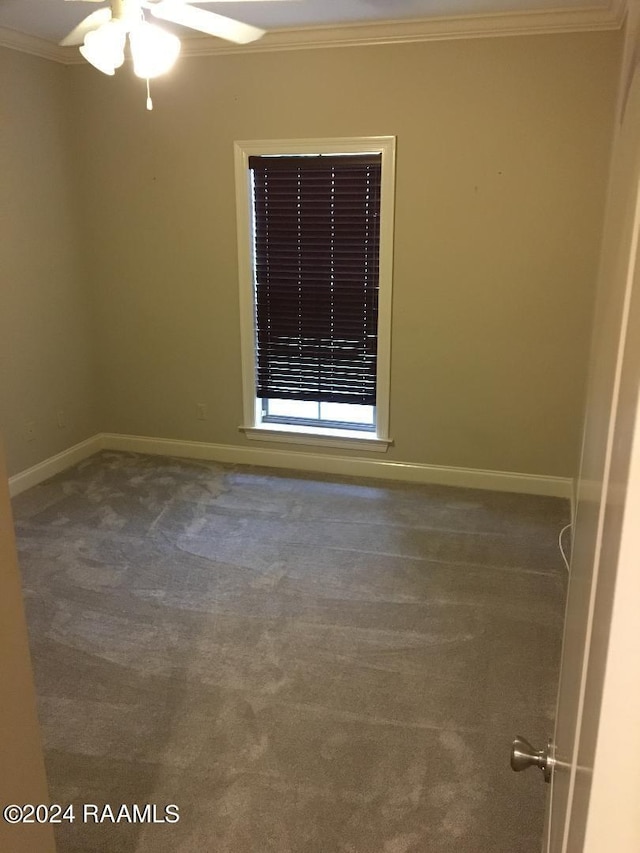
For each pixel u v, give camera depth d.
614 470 0.54
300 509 4.03
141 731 2.34
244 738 2.31
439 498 4.18
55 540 3.65
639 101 0.63
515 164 3.79
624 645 0.47
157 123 4.29
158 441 4.92
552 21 3.52
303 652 2.74
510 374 4.11
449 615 2.98
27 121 4.10
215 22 2.59
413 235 4.04
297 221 4.25
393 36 3.75
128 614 3.00
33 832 1.03
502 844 1.92
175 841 1.94
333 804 2.05
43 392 4.43
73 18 3.62
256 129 4.12
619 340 0.62
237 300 4.46
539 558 3.45
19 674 0.98
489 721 2.38
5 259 4.04
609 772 0.49
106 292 4.72
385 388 4.33
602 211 3.73
